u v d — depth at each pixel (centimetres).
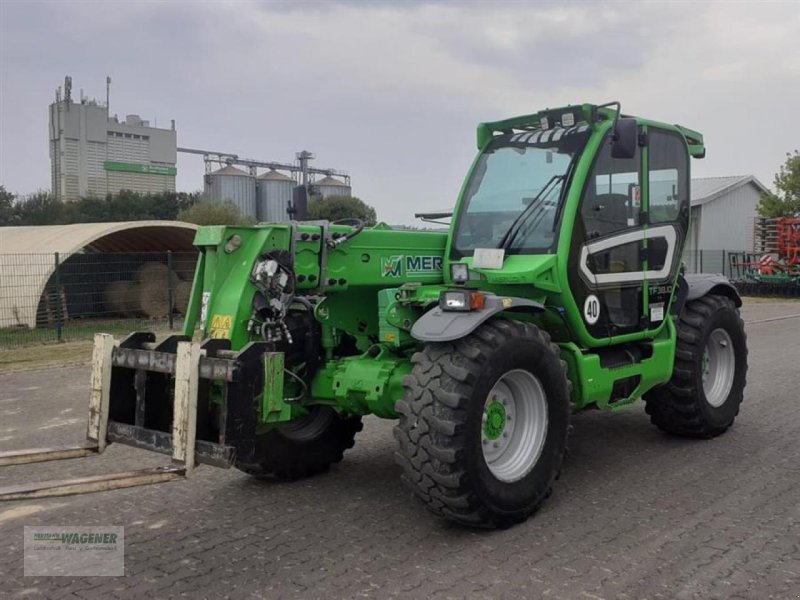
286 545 398
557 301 473
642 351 550
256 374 369
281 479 508
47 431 680
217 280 429
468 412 386
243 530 422
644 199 535
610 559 369
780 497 459
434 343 407
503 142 523
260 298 430
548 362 431
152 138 6638
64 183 6238
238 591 344
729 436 617
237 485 508
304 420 519
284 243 442
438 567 364
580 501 458
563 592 334
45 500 480
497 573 355
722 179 3372
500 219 500
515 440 432
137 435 388
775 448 577
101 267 1692
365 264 480
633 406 742
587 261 484
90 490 338
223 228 429
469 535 405
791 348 1172
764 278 2573
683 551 377
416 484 393
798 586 337
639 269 533
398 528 420
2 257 1541
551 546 387
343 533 414
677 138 575
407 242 504
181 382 364
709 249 3189
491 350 399
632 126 462
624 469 525
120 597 341
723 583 340
